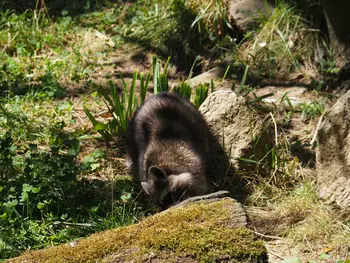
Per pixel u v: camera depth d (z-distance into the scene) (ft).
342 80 43.06
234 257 22.00
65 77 45.52
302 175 33.53
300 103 40.45
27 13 54.34
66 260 22.00
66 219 29.43
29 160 32.24
